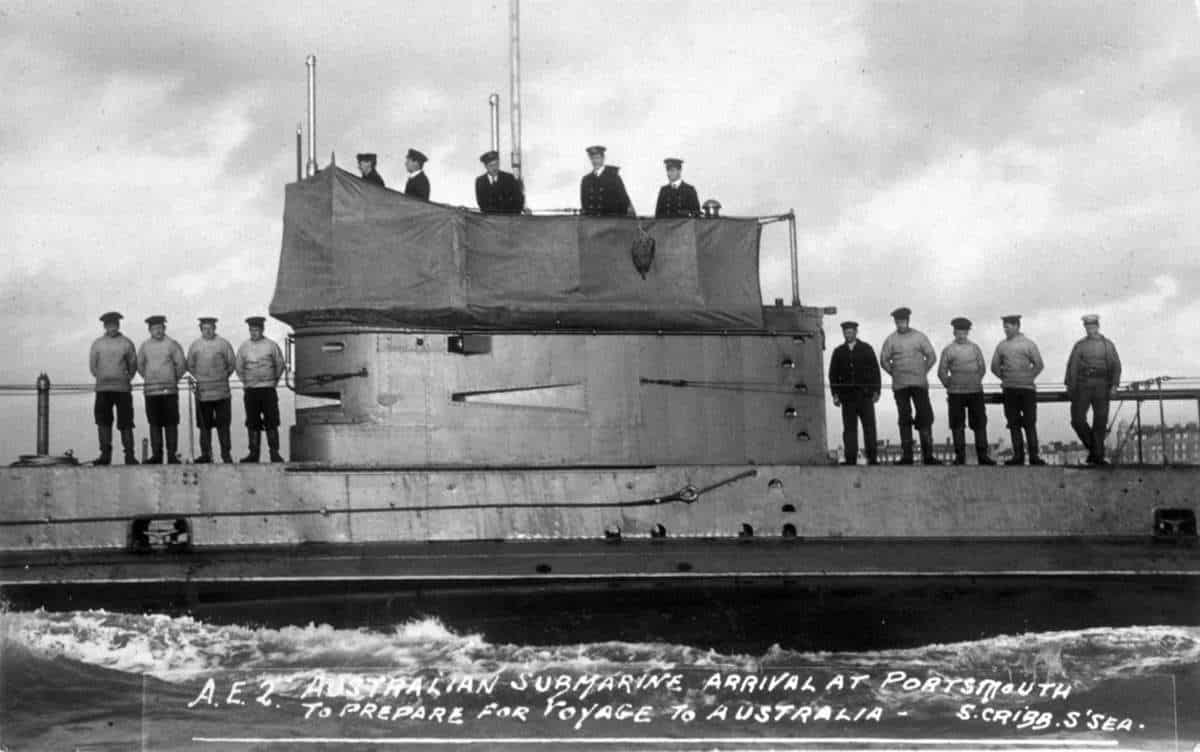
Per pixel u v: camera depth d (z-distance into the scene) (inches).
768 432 662.5
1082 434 713.6
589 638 595.2
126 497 598.2
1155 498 663.1
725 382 657.6
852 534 639.1
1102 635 624.1
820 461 670.5
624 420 644.7
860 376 718.5
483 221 637.9
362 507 608.1
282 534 603.2
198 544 598.9
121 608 575.5
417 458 626.2
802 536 635.5
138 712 576.4
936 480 649.6
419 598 584.4
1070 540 645.3
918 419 713.6
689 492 628.4
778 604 603.8
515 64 719.1
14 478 592.1
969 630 620.1
